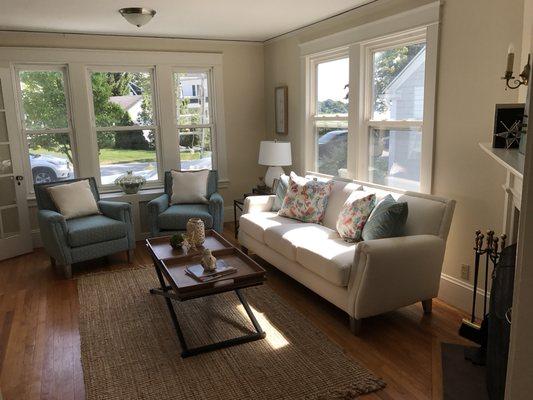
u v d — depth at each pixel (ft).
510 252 6.44
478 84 9.11
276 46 17.15
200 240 10.35
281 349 8.48
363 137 12.91
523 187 2.24
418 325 9.37
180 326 9.50
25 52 14.61
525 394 2.39
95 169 16.39
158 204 14.39
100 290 11.64
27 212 15.06
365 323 9.52
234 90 18.07
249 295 11.12
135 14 11.67
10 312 10.50
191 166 18.12
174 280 8.44
